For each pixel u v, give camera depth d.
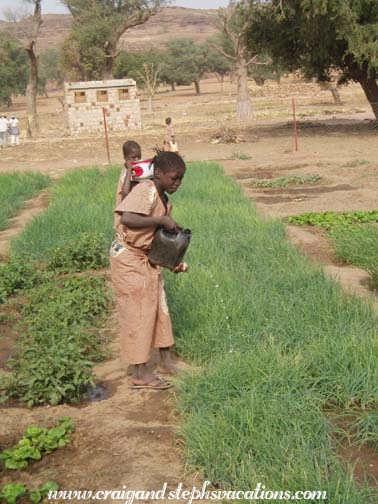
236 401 4.85
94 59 68.50
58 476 4.49
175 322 6.53
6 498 4.20
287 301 6.94
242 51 43.34
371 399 5.05
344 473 4.05
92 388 5.82
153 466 4.50
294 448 4.32
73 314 7.29
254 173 20.02
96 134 39.50
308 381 5.26
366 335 5.89
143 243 5.50
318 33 26.86
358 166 19.78
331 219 12.23
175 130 37.38
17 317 7.91
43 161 27.02
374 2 25.94
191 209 12.33
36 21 41.75
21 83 97.75
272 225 11.11
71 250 9.73
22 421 5.27
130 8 60.53
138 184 5.46
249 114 44.19
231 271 7.87
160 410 5.30
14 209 15.09
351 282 8.40
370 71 28.42
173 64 105.69
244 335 6.11
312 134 29.91
